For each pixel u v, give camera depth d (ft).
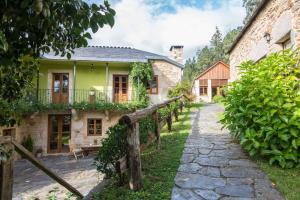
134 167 9.00
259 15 22.48
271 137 11.64
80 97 42.83
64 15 5.25
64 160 33.60
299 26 14.69
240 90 13.58
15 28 5.07
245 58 27.63
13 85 6.67
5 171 6.30
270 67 14.51
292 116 11.21
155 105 14.93
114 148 9.52
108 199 8.30
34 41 5.58
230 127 14.42
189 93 48.11
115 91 44.52
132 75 42.96
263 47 21.30
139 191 8.84
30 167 28.19
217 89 87.56
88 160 31.99
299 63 14.05
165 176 10.28
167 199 8.20
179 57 55.93
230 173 10.50
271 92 12.19
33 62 6.94
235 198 8.15
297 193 8.29
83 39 6.16
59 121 40.73
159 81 45.85
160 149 14.96
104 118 41.24
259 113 12.13
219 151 14.02
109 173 9.62
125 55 44.88
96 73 44.24
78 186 17.89
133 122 8.79
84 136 40.45
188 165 11.66
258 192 8.58
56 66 42.93
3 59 5.23
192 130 21.40
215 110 39.86
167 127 23.24
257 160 12.04
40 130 39.14
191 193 8.61
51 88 42.37
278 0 17.94
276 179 9.54
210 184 9.36
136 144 9.19
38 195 16.81
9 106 7.17
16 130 34.04
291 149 10.98
